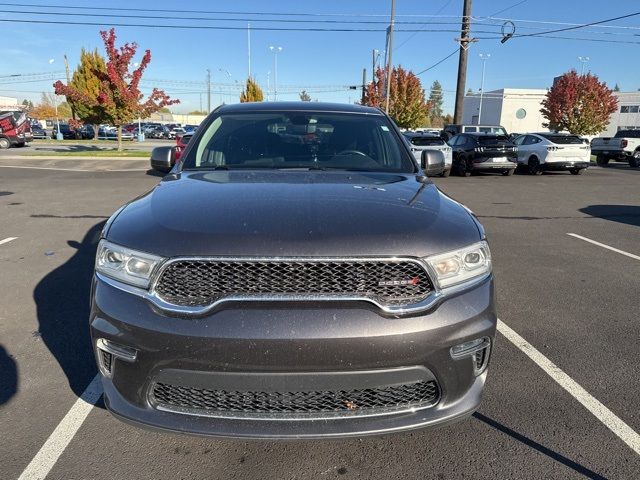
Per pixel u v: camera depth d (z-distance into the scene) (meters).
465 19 24.97
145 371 2.08
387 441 2.61
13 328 3.98
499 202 11.13
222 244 2.03
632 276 5.52
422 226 2.20
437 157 3.77
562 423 2.77
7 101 75.94
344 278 2.02
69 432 2.67
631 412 2.88
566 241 7.25
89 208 9.49
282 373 1.99
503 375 3.29
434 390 2.17
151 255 2.07
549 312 4.41
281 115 3.83
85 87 30.36
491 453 2.52
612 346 3.74
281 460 2.47
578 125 33.34
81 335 3.86
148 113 24.34
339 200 2.41
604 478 2.34
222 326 1.97
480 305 2.19
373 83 41.09
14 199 10.53
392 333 2.00
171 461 2.45
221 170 3.24
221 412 2.08
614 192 13.04
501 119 59.75
